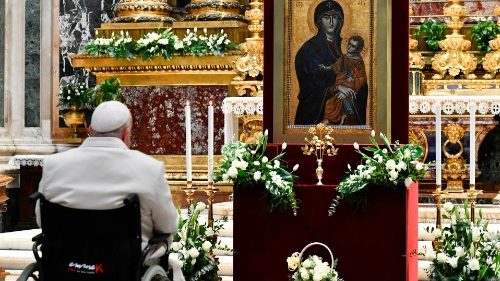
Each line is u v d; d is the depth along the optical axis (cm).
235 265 1288
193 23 2355
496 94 2191
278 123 1334
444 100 2047
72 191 1027
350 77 1322
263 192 1276
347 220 1258
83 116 2436
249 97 2097
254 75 2227
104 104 1068
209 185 1406
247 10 2412
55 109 2512
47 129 2497
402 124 1309
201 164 2273
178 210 1367
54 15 2523
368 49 1316
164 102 2308
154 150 2311
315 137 1302
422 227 1762
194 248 1319
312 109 1329
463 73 2236
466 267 1315
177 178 2270
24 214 2395
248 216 1284
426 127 2164
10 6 2483
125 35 2358
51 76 2511
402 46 1311
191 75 2292
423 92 2211
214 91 2284
